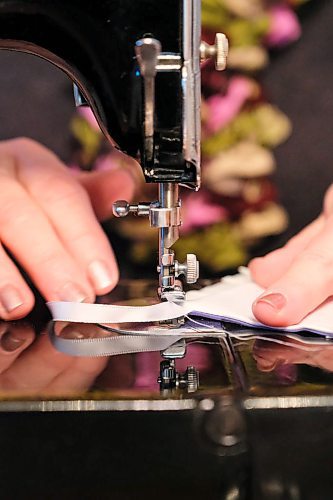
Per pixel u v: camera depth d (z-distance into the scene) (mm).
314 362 429
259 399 390
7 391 401
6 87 711
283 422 389
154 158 454
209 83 690
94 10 446
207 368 425
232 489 389
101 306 479
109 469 389
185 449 389
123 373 421
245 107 692
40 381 412
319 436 389
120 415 389
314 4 699
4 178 542
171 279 482
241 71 694
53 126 713
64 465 390
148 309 479
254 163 689
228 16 684
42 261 497
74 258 506
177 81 445
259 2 689
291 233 714
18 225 509
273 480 389
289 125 707
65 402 390
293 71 707
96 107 461
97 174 604
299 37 703
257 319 468
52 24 448
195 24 445
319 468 389
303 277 476
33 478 390
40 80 710
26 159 575
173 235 474
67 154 712
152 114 447
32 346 453
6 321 486
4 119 716
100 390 402
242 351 443
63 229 518
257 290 511
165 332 468
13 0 443
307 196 715
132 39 447
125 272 692
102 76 453
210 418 388
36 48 457
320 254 487
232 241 696
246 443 388
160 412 388
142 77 447
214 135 690
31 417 389
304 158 712
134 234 691
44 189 538
